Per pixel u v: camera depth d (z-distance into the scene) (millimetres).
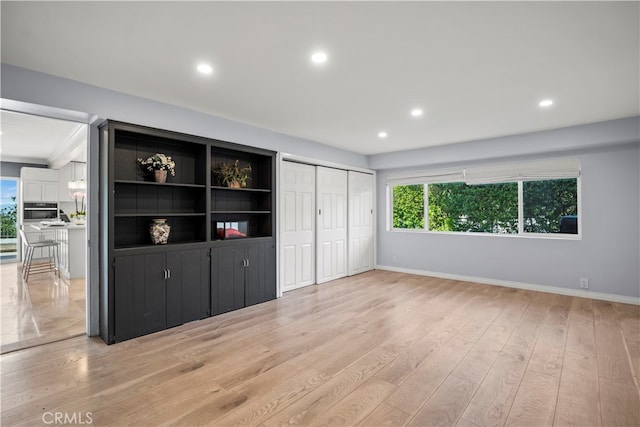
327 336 3055
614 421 1838
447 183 5684
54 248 6426
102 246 3000
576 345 2832
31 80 2492
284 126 4105
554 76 2633
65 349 2764
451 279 5477
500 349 2762
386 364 2510
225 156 4152
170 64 2418
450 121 3879
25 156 6973
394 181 6168
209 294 3605
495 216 5191
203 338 3010
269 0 1681
